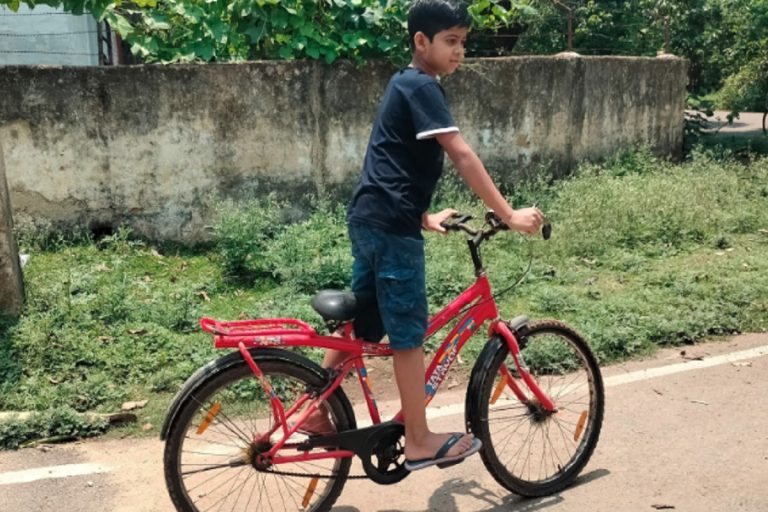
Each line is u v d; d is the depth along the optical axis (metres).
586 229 6.98
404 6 6.89
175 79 6.42
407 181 2.99
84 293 5.51
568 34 8.60
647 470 3.70
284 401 4.04
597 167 8.10
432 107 2.90
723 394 4.50
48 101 6.19
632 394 4.52
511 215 3.01
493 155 7.84
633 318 5.42
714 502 3.42
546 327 3.52
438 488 3.60
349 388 4.67
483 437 3.34
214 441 3.80
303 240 6.29
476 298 3.38
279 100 6.71
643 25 10.52
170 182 6.56
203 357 4.86
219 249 6.50
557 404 3.96
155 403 4.44
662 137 9.34
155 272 6.12
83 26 9.72
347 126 6.98
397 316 3.03
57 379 4.59
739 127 15.01
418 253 3.04
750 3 11.26
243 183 6.75
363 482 3.65
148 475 3.74
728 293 5.86
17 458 3.90
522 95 7.85
